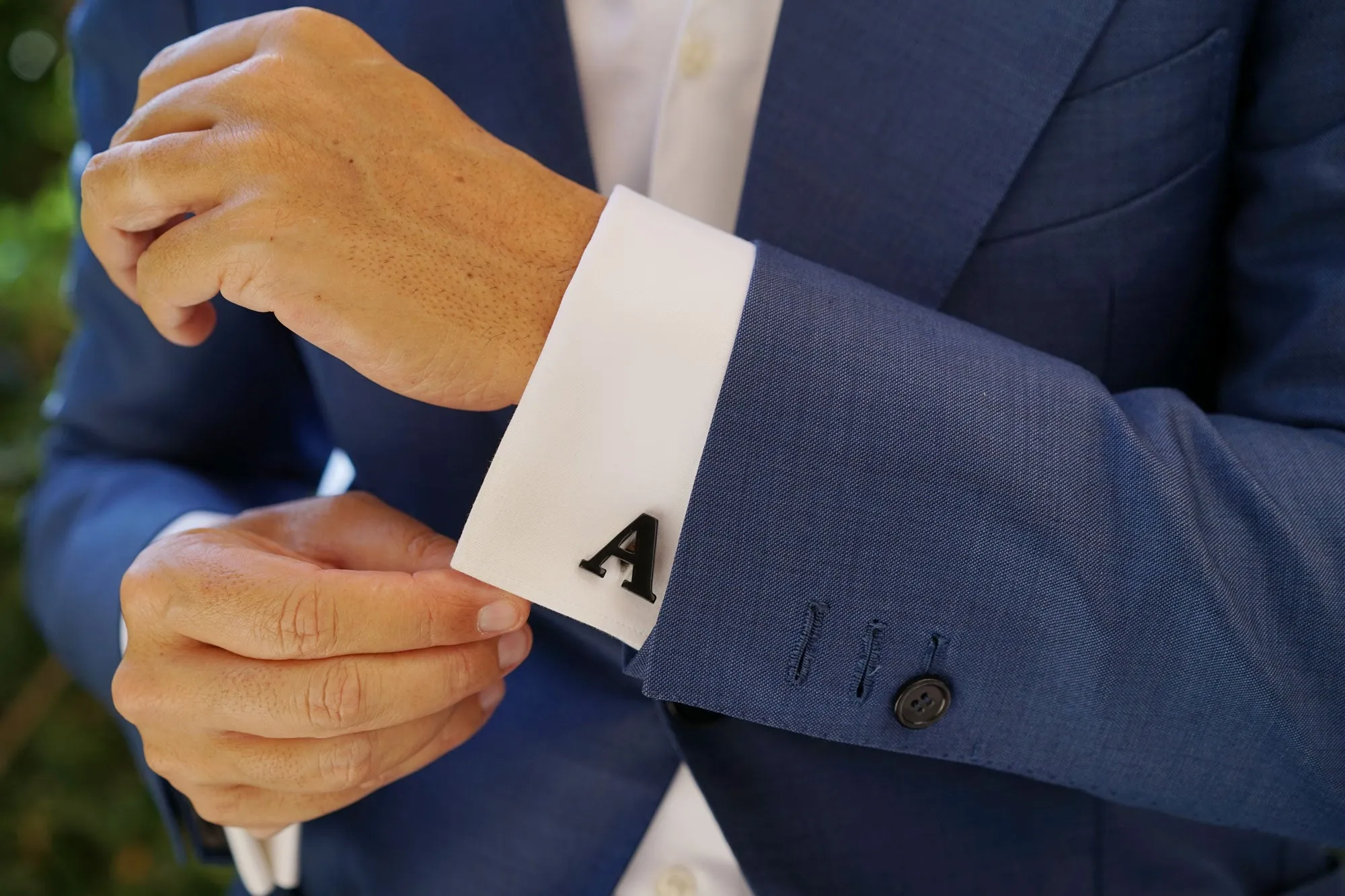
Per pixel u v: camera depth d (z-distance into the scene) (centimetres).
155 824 109
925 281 45
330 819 53
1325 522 39
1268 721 39
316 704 39
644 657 38
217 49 41
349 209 38
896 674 38
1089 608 38
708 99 48
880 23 45
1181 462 39
